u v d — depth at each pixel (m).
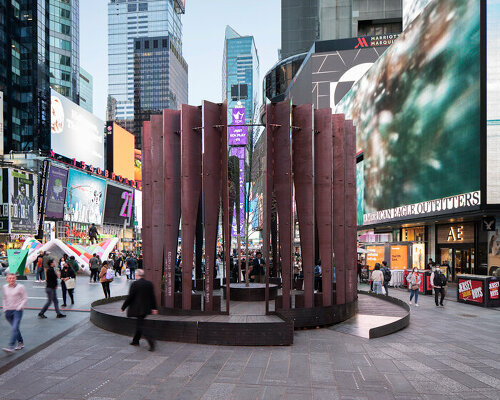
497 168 20.12
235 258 34.34
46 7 83.38
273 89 87.75
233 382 6.78
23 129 76.25
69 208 60.09
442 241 27.67
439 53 24.16
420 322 12.71
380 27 65.81
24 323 11.48
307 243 11.44
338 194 12.34
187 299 11.14
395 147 29.91
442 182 23.80
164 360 7.99
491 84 20.34
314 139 11.93
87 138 77.75
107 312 11.65
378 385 6.70
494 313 14.87
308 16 100.25
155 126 11.83
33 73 77.88
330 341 9.64
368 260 28.08
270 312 11.05
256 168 20.33
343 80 57.19
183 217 11.08
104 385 6.60
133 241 87.19
